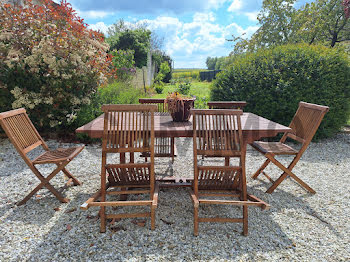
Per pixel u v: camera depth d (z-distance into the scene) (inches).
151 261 70.7
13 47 170.9
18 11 172.4
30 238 80.2
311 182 126.3
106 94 225.6
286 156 167.6
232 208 101.4
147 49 649.6
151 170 88.0
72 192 112.3
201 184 94.3
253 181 128.4
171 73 738.8
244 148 96.7
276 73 192.4
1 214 94.0
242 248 77.2
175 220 91.4
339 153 173.3
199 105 269.3
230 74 212.1
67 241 78.8
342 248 77.9
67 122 187.8
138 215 84.1
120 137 87.9
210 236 82.7
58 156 105.4
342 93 193.2
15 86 172.9
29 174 131.6
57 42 171.3
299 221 92.3
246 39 417.1
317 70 185.6
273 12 383.9
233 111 91.2
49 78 174.4
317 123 107.2
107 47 216.4
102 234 82.3
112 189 115.2
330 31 373.1
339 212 98.5
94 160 155.2
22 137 100.8
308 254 75.1
